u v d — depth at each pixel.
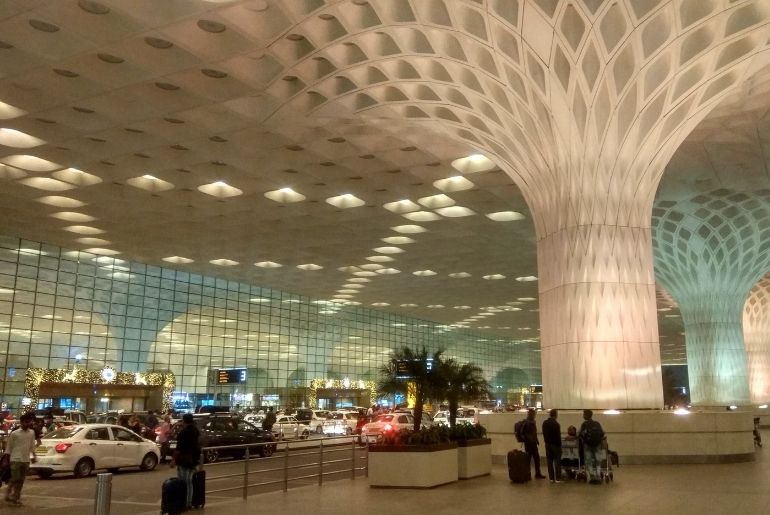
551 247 17.41
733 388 31.20
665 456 15.90
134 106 18.42
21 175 25.42
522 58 14.37
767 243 30.62
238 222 32.12
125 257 41.38
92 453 18.14
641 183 16.50
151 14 13.66
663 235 31.28
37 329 37.53
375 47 14.91
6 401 35.69
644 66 14.35
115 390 40.34
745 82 16.14
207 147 21.75
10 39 14.62
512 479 13.34
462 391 21.20
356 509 10.08
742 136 19.95
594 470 12.79
